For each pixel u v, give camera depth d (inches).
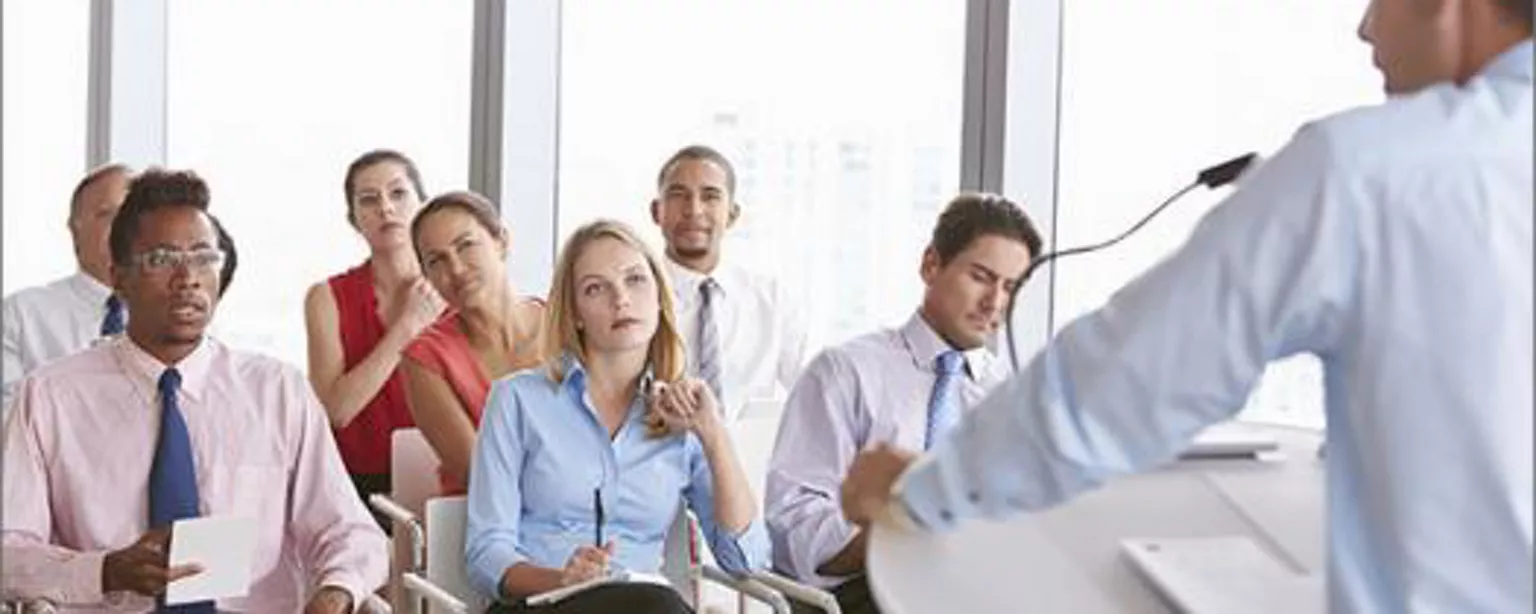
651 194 217.8
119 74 229.9
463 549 146.6
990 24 196.7
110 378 137.9
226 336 228.5
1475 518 64.1
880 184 205.0
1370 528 66.4
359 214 195.5
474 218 174.2
